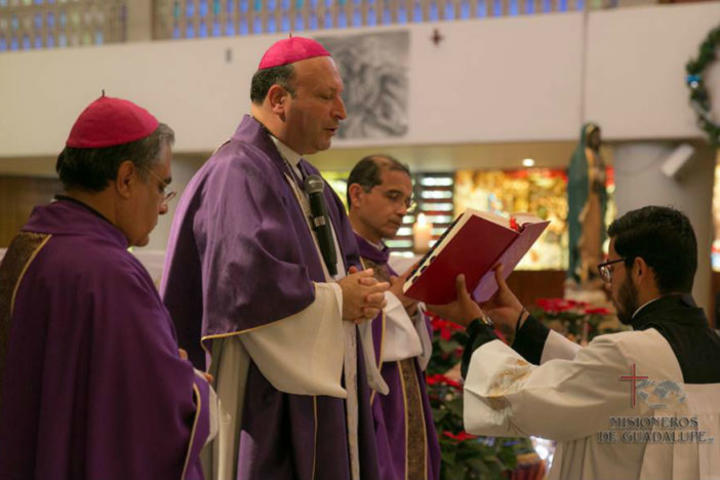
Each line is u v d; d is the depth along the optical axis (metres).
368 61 10.30
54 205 1.77
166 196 1.88
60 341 1.64
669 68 9.51
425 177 14.07
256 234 2.17
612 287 2.00
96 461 1.60
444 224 14.02
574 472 1.95
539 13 10.01
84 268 1.65
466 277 2.26
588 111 9.75
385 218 3.09
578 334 5.57
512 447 4.00
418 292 2.29
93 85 11.18
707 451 1.80
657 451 1.81
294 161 2.53
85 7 11.39
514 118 9.95
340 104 2.48
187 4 11.08
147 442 1.63
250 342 2.23
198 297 2.37
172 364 1.68
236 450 2.31
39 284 1.66
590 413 1.86
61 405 1.62
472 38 10.05
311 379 2.19
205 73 10.84
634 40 9.61
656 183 9.79
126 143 1.75
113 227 1.76
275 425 2.28
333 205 2.68
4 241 14.60
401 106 10.23
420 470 2.97
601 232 9.09
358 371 2.49
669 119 9.51
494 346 2.10
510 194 13.91
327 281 2.43
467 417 2.06
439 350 4.05
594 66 9.72
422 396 3.05
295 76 2.42
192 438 1.69
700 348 1.85
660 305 1.90
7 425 1.66
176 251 2.35
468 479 3.76
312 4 10.63
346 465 2.37
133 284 1.68
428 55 10.16
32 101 11.40
